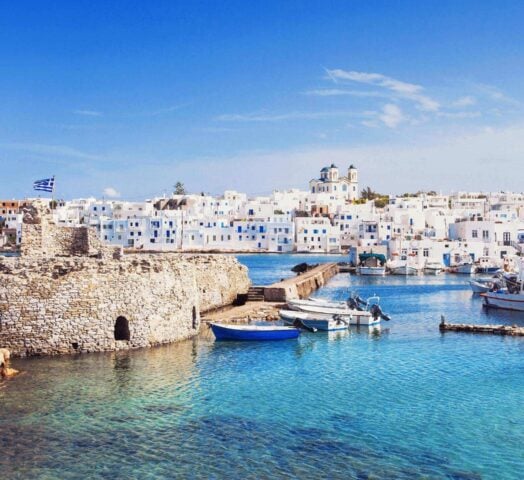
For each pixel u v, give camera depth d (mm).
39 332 37719
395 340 48344
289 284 76125
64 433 26641
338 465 24234
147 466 23797
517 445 26484
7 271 37594
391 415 29891
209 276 61312
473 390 34281
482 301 80688
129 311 40031
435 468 24156
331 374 37281
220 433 27141
